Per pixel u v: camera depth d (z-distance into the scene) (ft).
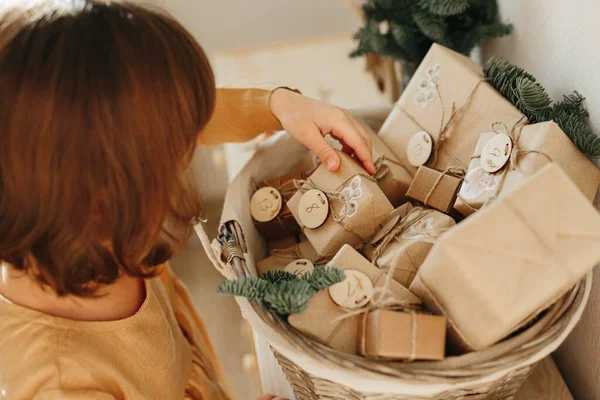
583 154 2.15
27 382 1.99
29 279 2.08
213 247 2.35
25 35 1.61
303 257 2.68
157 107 1.72
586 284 1.90
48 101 1.59
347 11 7.05
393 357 1.79
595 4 2.06
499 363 1.75
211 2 6.92
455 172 2.49
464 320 1.79
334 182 2.55
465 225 1.77
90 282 1.98
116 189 1.74
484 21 3.12
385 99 4.47
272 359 2.90
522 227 1.75
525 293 1.69
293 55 5.13
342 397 2.02
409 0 3.15
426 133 2.68
